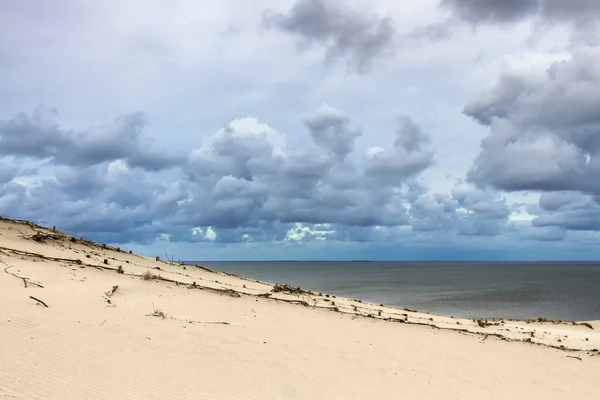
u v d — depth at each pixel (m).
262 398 9.47
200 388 9.39
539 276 143.25
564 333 25.62
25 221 25.77
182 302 17.02
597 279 123.31
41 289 14.93
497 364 15.01
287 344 13.85
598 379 14.64
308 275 131.62
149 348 11.22
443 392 11.72
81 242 25.78
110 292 16.14
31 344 9.96
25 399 7.61
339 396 10.31
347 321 18.33
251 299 19.73
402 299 57.22
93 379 8.85
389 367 13.19
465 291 74.62
